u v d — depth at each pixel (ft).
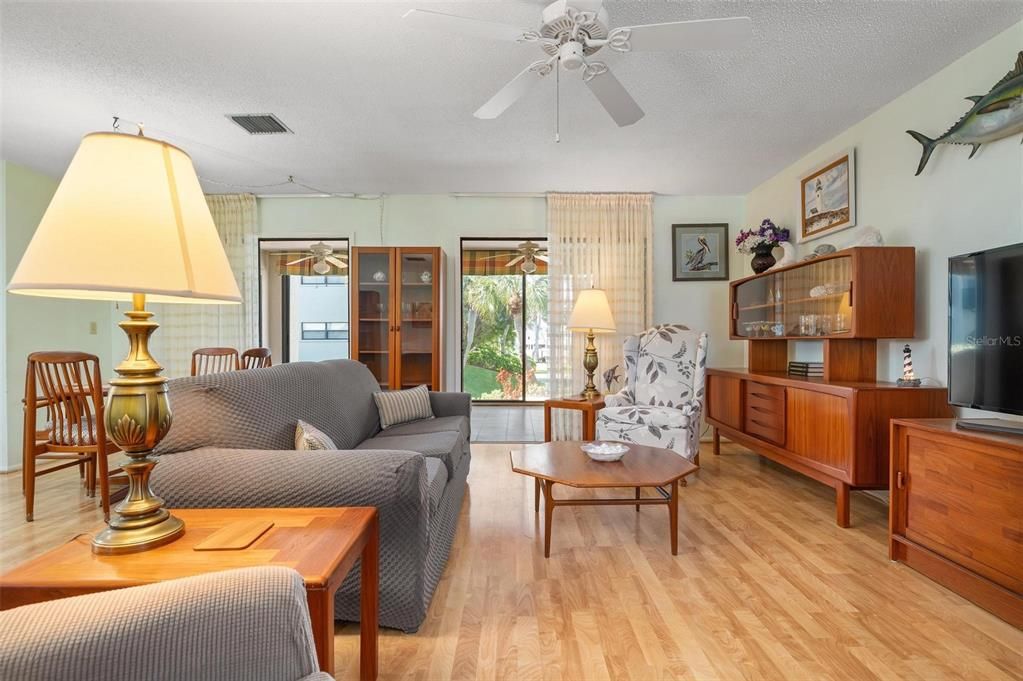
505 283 25.57
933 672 4.79
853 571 6.89
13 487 10.97
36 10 6.78
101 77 8.56
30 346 13.06
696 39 5.89
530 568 7.01
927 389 8.34
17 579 3.11
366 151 12.10
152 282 3.17
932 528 6.60
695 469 7.64
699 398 12.04
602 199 15.72
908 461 7.03
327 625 3.20
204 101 9.45
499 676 4.75
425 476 5.51
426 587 5.70
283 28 7.23
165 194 3.35
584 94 9.22
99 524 8.67
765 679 4.70
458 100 9.45
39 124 10.37
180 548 3.59
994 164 7.68
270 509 4.50
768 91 9.20
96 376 9.12
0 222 12.39
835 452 8.76
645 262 15.84
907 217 9.36
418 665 4.90
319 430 6.70
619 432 11.80
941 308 8.64
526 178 14.29
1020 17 7.12
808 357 12.96
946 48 7.90
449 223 15.96
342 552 3.57
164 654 1.66
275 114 10.03
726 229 15.97
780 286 12.14
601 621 5.68
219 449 5.31
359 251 14.93
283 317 25.11
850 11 6.95
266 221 15.89
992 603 5.80
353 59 8.04
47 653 1.51
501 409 23.35
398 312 14.83
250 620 1.84
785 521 8.85
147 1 6.63
